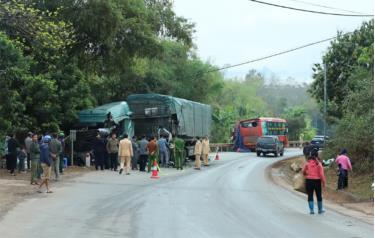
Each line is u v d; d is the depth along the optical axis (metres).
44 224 12.65
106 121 31.31
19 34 25.14
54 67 29.80
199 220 13.56
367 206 18.09
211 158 44.69
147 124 34.47
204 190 20.53
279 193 20.81
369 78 30.09
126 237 11.18
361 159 27.00
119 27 32.81
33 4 29.64
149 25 35.59
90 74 37.75
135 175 25.86
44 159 18.70
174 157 31.75
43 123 29.47
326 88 40.75
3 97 25.94
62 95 30.08
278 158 46.81
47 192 18.69
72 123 31.97
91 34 32.69
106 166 28.47
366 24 40.00
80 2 31.47
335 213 15.93
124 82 46.94
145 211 14.90
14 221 12.98
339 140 29.91
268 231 12.33
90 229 12.06
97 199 17.25
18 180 22.27
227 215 14.56
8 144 24.34
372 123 26.86
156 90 49.62
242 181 25.11
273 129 62.88
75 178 23.56
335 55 40.78
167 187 21.11
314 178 15.67
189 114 37.03
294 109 101.88
